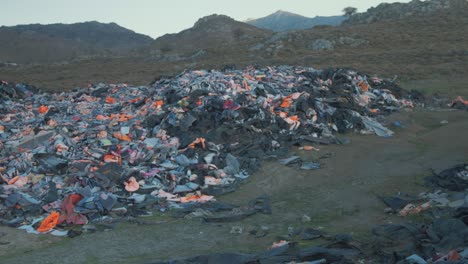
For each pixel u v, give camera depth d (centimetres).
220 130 2031
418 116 2672
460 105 2884
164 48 10900
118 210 1425
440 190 1423
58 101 3195
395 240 1052
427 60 5150
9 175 1702
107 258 1103
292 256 948
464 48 5459
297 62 5872
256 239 1184
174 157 1839
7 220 1377
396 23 7938
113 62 8875
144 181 1647
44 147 1912
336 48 6912
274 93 2575
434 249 948
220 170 1733
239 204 1488
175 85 2698
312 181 1677
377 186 1554
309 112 2367
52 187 1555
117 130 2189
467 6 8338
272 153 1959
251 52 7412
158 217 1394
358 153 1986
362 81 2978
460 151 1897
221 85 2536
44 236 1266
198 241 1191
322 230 1216
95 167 1719
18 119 2653
